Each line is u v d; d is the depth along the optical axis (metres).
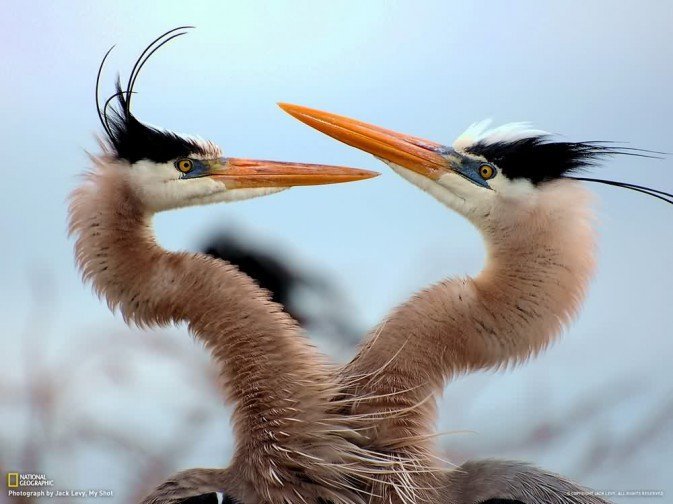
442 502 8.74
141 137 8.84
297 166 8.89
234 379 8.76
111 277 8.80
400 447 8.75
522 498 8.73
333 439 8.74
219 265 8.79
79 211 8.81
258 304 8.77
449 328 8.77
